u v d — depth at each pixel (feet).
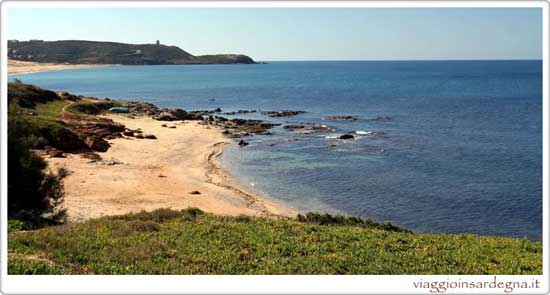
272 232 64.75
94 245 54.75
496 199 127.03
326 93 460.96
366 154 179.32
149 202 109.50
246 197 121.29
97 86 542.16
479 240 67.10
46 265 45.55
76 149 160.66
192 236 61.26
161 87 542.16
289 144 195.93
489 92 460.14
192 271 47.44
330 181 142.20
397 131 233.14
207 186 129.39
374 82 633.20
